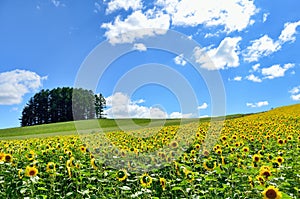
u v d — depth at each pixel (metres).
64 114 74.44
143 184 7.04
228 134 19.48
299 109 48.75
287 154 11.48
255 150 13.38
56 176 8.73
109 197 7.15
